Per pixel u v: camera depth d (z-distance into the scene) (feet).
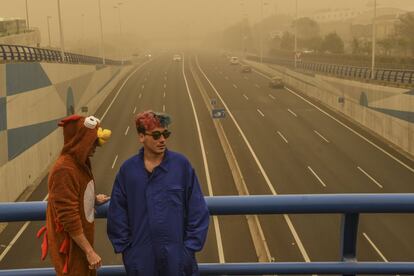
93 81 225.56
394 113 147.54
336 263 13.01
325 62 316.81
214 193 111.65
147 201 11.12
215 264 13.21
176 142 160.66
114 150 150.30
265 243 78.33
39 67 134.92
